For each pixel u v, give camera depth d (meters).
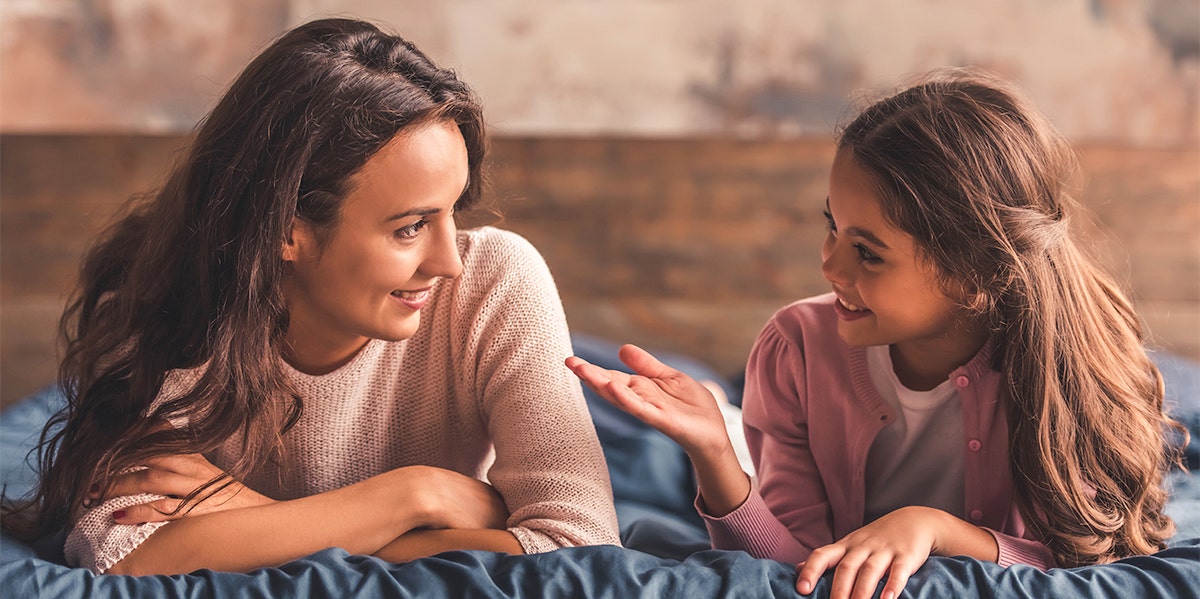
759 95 2.92
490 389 1.21
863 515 1.28
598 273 3.00
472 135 1.07
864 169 1.10
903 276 1.11
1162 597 0.97
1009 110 1.16
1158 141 2.91
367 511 1.08
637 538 1.38
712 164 2.96
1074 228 1.28
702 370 2.55
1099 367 1.17
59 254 2.95
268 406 1.12
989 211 1.10
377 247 1.01
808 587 0.98
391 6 2.87
